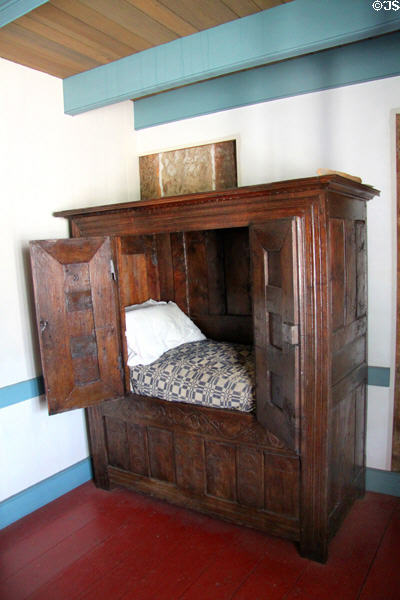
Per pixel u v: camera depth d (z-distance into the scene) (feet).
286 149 9.07
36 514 8.52
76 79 8.88
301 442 6.65
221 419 7.50
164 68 7.58
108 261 8.40
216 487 7.83
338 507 7.32
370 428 8.72
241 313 10.41
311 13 6.23
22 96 8.38
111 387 8.54
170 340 9.61
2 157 8.08
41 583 6.67
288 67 8.77
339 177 5.94
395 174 8.08
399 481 8.54
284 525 7.13
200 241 10.70
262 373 7.00
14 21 6.59
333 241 6.41
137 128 11.03
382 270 8.34
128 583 6.60
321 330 6.23
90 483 9.72
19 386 8.38
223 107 9.60
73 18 6.52
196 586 6.48
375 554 6.96
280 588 6.36
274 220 6.34
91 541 7.62
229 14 6.58
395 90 7.94
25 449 8.57
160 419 8.29
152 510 8.52
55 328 7.87
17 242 8.39
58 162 9.16
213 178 10.19
